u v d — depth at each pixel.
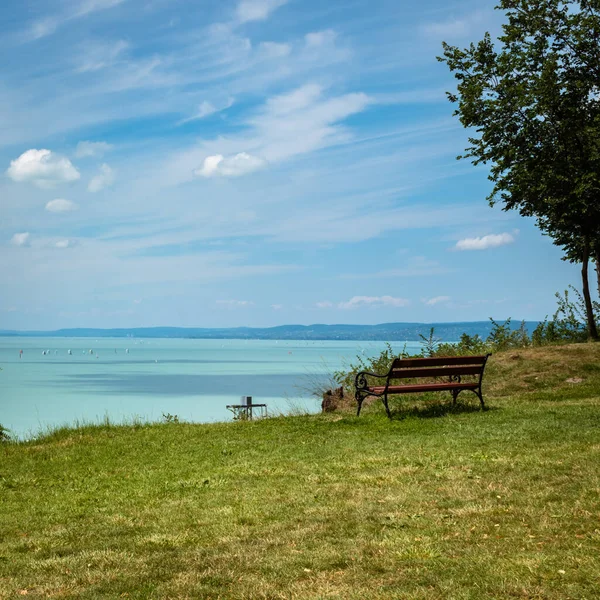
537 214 27.06
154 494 8.89
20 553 6.66
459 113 26.22
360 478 8.88
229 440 12.90
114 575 5.81
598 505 6.77
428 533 6.36
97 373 106.56
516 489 7.68
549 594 4.75
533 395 16.47
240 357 190.12
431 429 12.46
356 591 5.09
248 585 5.42
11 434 18.42
